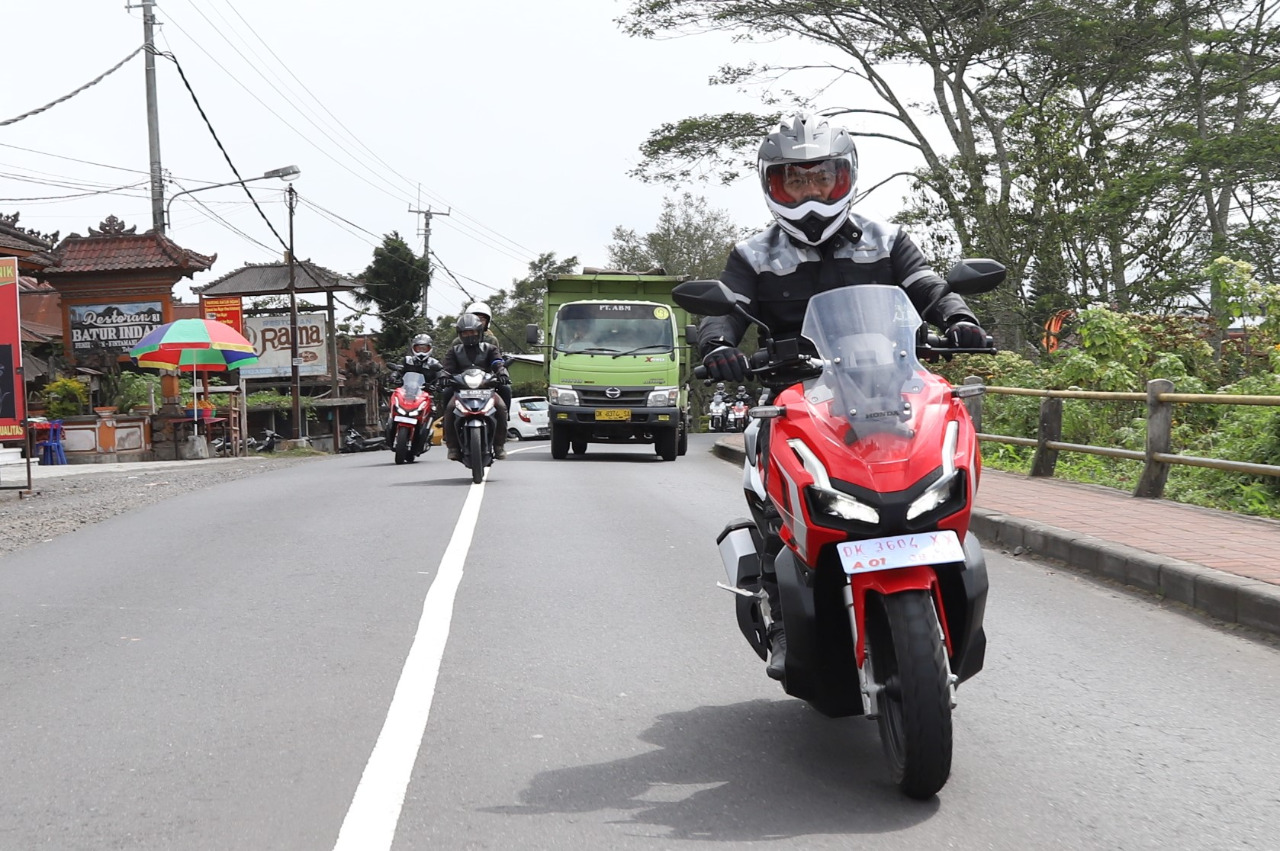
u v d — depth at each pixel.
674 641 6.57
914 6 29.92
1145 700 5.44
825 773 4.50
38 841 3.92
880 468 4.08
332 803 4.22
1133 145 23.95
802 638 4.32
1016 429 16.06
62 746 4.90
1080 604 7.45
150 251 32.09
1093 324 15.59
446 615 7.13
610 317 20.84
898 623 3.99
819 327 4.57
